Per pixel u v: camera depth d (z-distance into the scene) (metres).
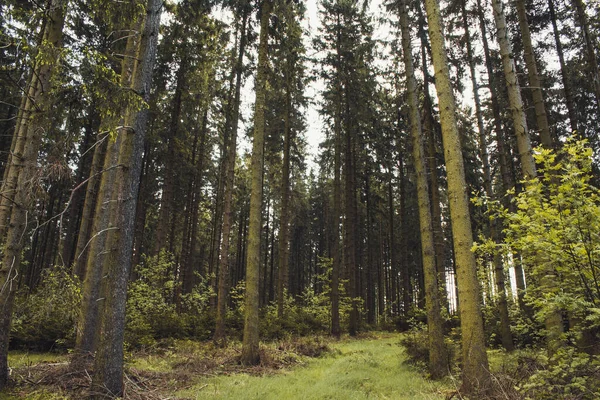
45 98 6.51
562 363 4.43
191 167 21.34
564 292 4.66
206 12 13.62
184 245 23.38
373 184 29.25
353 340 17.56
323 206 42.12
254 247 11.06
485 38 13.62
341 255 36.19
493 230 11.09
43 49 5.47
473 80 14.04
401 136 21.92
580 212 4.20
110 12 7.02
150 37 7.18
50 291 9.18
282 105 20.89
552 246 4.39
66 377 7.01
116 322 6.38
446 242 26.95
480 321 6.68
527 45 8.89
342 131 23.19
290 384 8.16
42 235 27.34
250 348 10.43
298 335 17.55
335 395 6.98
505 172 12.70
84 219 13.28
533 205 4.74
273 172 24.97
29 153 6.60
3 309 6.36
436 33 7.96
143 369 8.76
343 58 20.59
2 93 14.66
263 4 12.68
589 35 10.97
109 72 5.75
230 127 19.62
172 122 18.98
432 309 9.19
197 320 16.62
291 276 43.41
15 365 8.28
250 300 10.75
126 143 6.80
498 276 11.20
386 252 39.06
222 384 7.90
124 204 6.67
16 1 6.84
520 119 7.60
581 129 13.61
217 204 25.67
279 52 13.81
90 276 9.28
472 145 17.62
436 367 8.69
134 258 21.47
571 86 12.99
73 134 6.73
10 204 8.12
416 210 28.41
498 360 8.96
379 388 7.64
